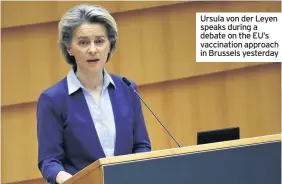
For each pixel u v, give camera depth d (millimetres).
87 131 6453
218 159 5457
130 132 6664
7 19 9617
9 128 9742
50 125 6453
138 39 10328
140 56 10336
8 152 9750
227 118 10922
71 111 6488
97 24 6434
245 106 11008
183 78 10617
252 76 11031
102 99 6652
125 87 6852
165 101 10523
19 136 9789
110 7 10109
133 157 5121
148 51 10383
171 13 10500
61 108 6484
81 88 6586
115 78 6859
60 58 9891
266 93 11109
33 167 9867
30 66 9766
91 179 5086
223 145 5504
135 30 10305
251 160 5598
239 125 10992
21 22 9688
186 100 10656
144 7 10289
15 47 9695
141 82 10352
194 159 5359
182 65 10578
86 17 6430
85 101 6566
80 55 6414
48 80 9852
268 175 5664
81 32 6387
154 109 10453
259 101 11094
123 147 6578
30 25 9758
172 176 5258
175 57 10539
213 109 10820
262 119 11117
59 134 6465
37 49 9797
